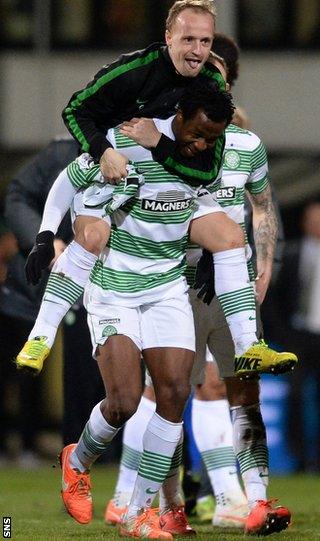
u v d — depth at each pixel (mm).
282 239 21047
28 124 43219
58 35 43625
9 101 43188
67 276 17219
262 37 44031
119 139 16750
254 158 18234
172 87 17172
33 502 23984
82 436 17500
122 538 17297
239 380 18500
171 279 17234
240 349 17438
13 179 22312
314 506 23859
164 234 17031
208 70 17391
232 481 19938
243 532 18766
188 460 21750
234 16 43719
